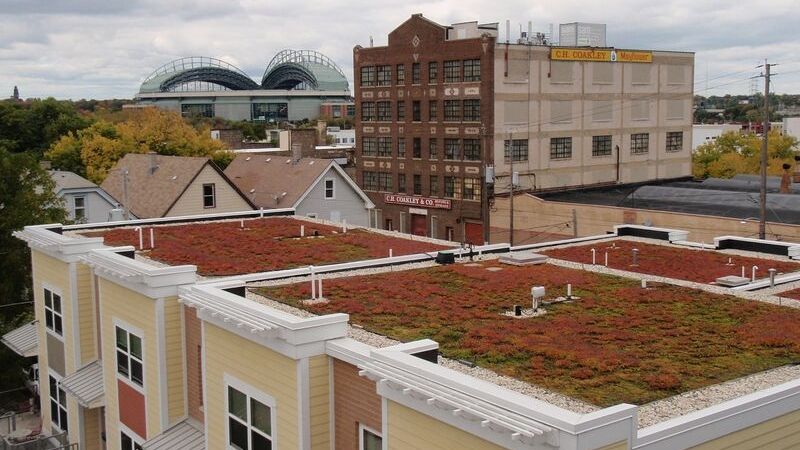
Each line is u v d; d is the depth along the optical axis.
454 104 69.38
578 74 72.62
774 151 93.62
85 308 25.11
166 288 19.94
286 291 19.92
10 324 35.53
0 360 35.78
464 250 25.12
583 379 13.41
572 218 58.69
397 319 17.50
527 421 10.27
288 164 61.69
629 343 15.49
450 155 70.44
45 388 28.30
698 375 13.55
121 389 22.39
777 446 12.09
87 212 50.91
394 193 76.75
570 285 19.81
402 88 74.25
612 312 17.98
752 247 27.36
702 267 24.66
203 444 19.12
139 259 24.67
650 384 13.03
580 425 9.86
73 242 24.64
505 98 67.44
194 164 54.44
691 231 51.41
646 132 79.81
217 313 16.45
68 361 25.64
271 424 15.79
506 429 10.45
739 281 21.64
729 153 93.75
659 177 81.56
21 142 97.25
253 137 143.25
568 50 71.44
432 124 71.62
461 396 11.21
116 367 22.50
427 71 71.44
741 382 13.18
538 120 70.12
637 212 54.56
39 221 37.28
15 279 36.69
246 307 15.91
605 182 76.38
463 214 69.50
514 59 67.62
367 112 78.75
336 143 135.38
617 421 10.23
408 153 74.56
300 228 31.38
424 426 12.09
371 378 12.95
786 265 24.64
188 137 83.94
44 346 27.89
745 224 48.62
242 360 16.48
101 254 22.23
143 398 21.14
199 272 23.02
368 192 79.75
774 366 13.97
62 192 49.38
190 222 32.94
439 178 71.62
